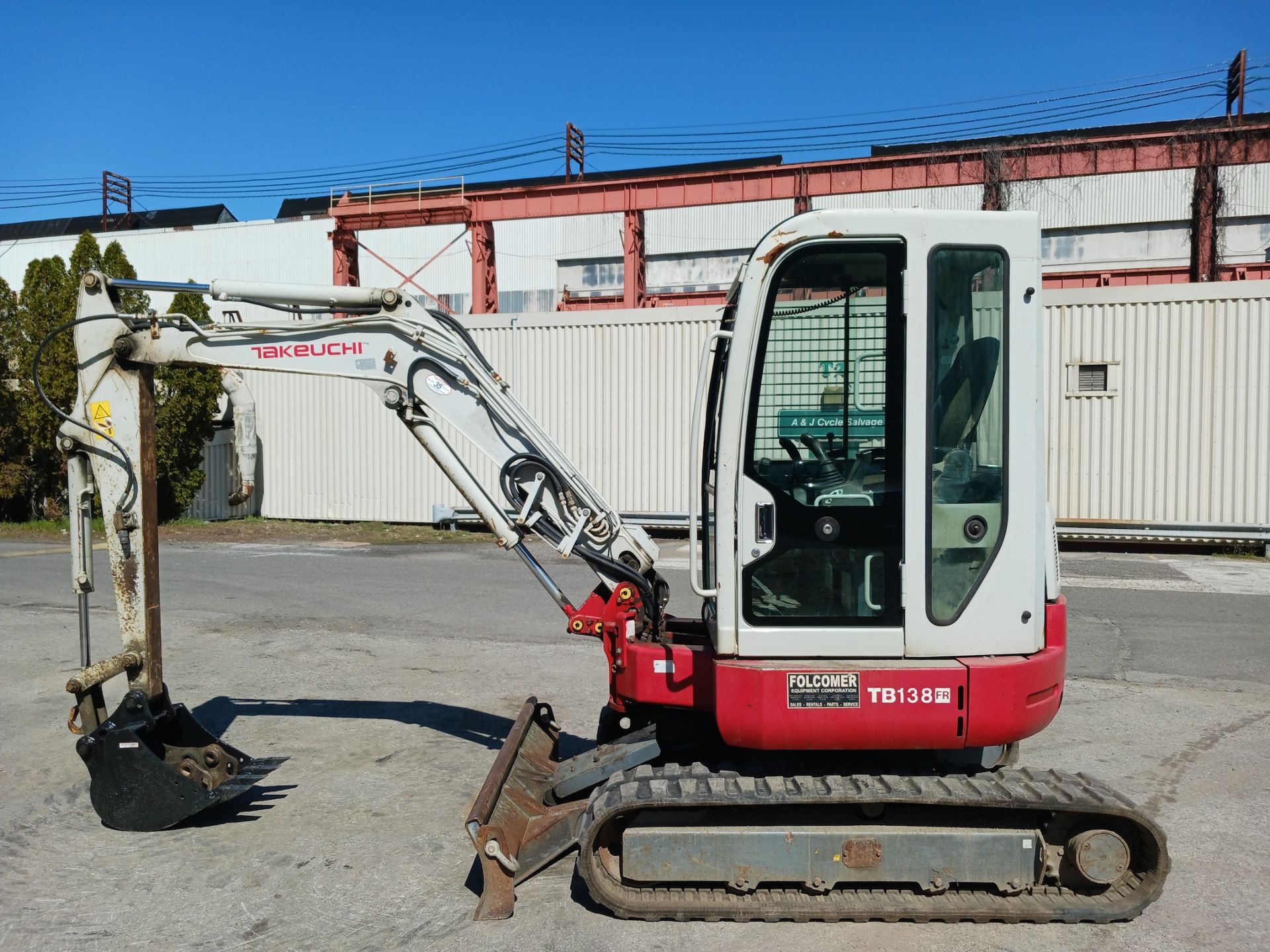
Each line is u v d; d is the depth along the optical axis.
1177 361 13.86
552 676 7.50
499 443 4.53
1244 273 20.06
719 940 3.62
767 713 3.67
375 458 17.89
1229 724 6.27
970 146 32.25
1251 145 18.66
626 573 4.37
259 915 3.83
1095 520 14.21
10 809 4.95
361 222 23.36
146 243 44.00
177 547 15.06
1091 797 3.65
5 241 50.19
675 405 16.16
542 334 16.73
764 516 3.79
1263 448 13.54
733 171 21.28
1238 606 10.02
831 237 3.67
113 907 3.90
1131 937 3.66
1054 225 33.66
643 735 4.40
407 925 3.75
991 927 3.74
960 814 3.79
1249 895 4.00
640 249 22.50
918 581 3.72
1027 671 3.67
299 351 4.65
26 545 15.49
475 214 22.84
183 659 7.99
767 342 3.78
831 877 3.71
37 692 7.06
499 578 12.10
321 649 8.34
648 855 3.72
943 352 3.73
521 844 4.01
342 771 5.46
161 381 17.14
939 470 3.75
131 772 4.61
